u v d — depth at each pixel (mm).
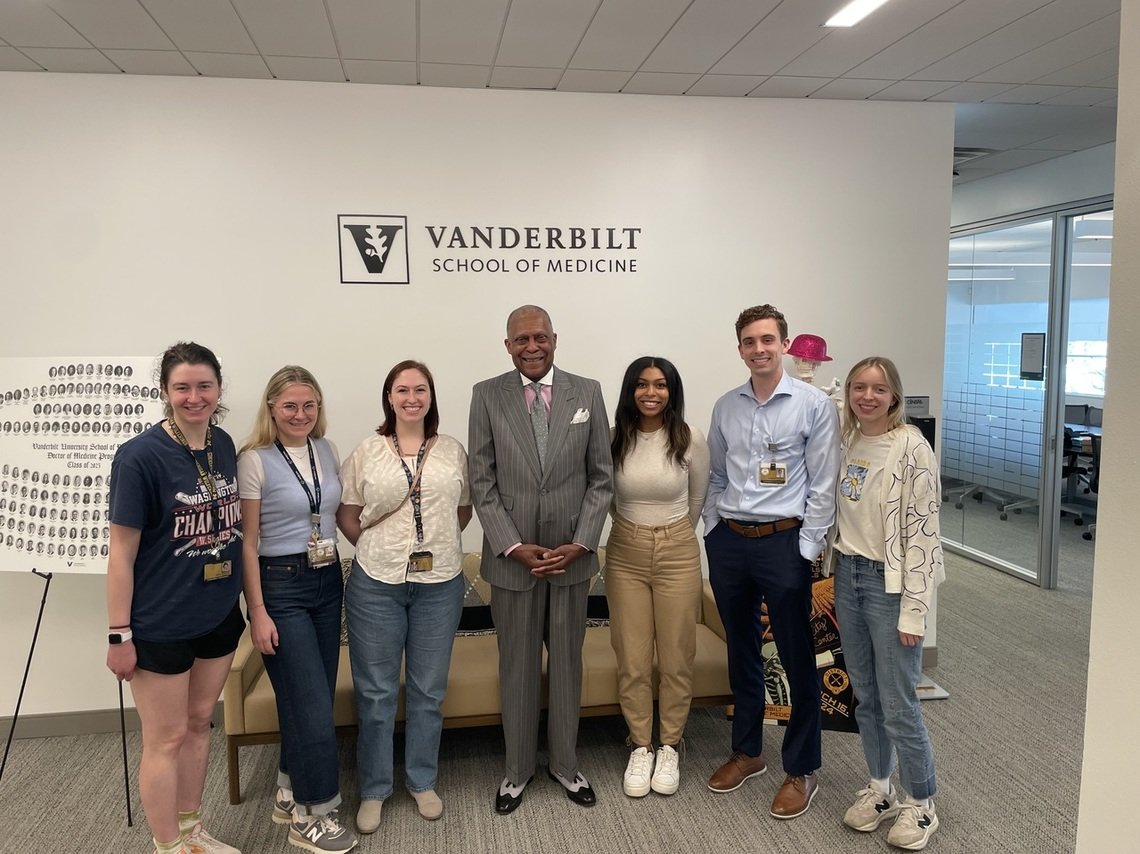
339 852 2381
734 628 2709
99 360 2680
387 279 3311
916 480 2240
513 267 3398
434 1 2484
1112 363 1410
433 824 2561
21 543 2664
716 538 2693
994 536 5641
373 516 2479
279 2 2465
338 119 3215
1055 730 3195
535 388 2574
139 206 3117
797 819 2582
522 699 2596
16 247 3059
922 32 2838
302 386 2328
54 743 3166
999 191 5438
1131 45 1348
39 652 3191
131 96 3074
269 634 2297
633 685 2756
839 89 3441
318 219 3238
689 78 3246
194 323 3195
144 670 2078
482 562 2643
